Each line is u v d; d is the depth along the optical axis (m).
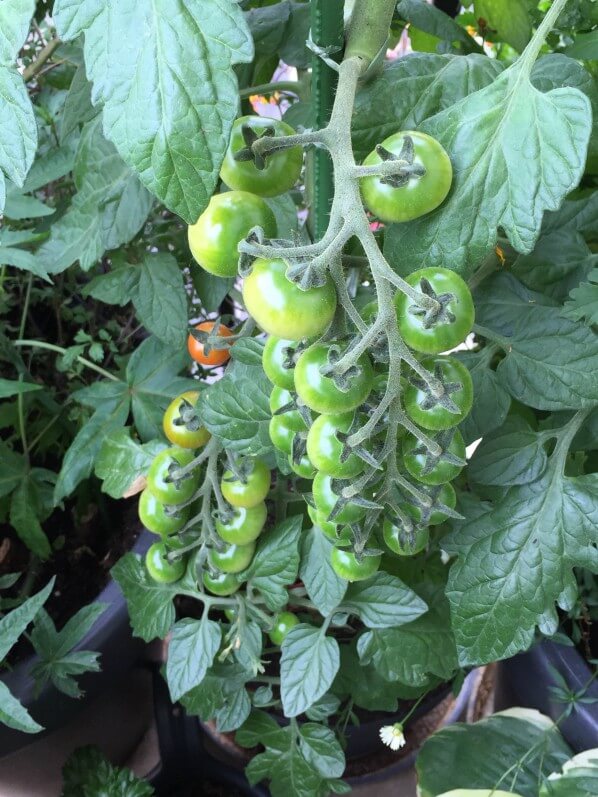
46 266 0.38
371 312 0.22
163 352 0.43
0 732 0.36
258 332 0.37
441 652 0.39
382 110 0.25
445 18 0.32
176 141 0.18
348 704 0.47
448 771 0.40
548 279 0.30
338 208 0.19
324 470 0.21
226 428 0.31
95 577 0.46
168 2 0.17
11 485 0.44
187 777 0.51
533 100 0.21
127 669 0.43
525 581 0.32
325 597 0.36
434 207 0.22
